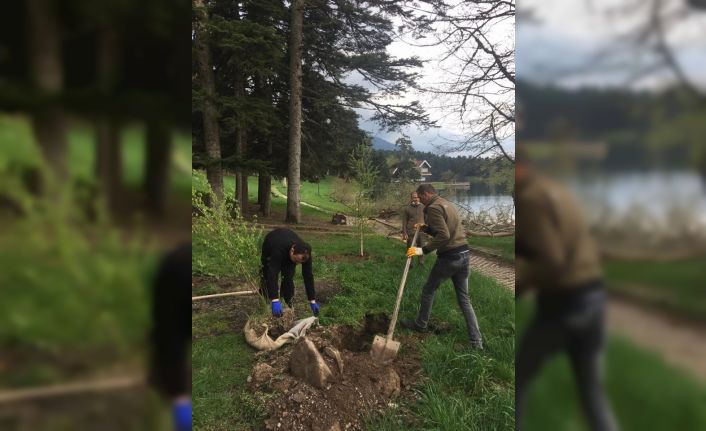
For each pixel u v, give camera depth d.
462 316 4.26
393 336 3.80
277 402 2.50
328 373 2.65
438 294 4.93
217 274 5.40
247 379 2.90
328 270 6.66
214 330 3.92
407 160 16.06
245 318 4.23
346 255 8.31
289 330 3.70
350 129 15.43
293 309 4.45
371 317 4.28
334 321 4.15
